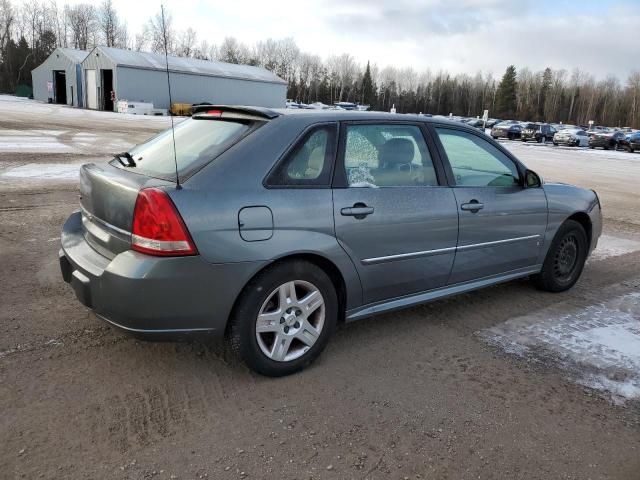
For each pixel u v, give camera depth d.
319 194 3.23
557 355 3.78
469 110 112.56
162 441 2.60
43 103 49.25
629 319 4.54
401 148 3.74
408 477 2.46
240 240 2.92
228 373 3.27
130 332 2.89
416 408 3.01
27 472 2.35
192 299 2.86
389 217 3.53
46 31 83.56
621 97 105.75
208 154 3.09
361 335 3.94
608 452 2.72
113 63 42.19
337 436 2.72
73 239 3.49
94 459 2.45
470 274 4.23
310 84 103.19
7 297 4.23
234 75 49.12
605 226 8.84
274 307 3.19
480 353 3.75
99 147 15.05
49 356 3.35
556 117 109.94
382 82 114.00
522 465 2.59
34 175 9.84
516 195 4.46
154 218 2.77
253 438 2.67
